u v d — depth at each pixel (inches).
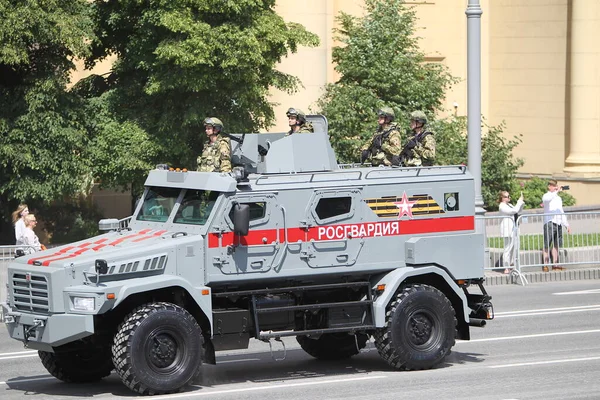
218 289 796.0
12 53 1336.1
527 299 1224.2
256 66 1459.2
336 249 819.4
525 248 1386.6
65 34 1368.1
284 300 809.5
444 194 856.9
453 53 2244.1
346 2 2047.2
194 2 1407.5
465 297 856.9
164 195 826.8
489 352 918.4
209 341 788.6
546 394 745.0
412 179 847.1
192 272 777.6
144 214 837.2
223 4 1401.3
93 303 739.4
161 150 1459.2
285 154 846.5
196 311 783.7
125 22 1510.8
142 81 1503.4
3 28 1336.1
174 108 1478.8
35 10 1353.3
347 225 823.1
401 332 826.2
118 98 1496.1
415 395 745.0
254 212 796.0
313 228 812.0
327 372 847.1
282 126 1897.1
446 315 838.5
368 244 829.8
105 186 1514.5
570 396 738.2
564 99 2196.1
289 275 804.6
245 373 848.3
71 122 1440.7
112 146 1453.0
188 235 789.2
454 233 860.0
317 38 1497.3
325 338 898.7
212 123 890.7
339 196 821.2
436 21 2230.6
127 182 1499.8
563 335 994.7
